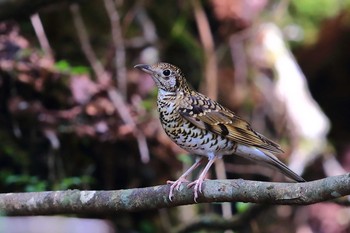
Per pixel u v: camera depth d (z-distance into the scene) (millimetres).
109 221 12312
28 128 12062
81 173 12383
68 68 12047
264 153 8617
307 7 14867
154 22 14156
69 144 12211
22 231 8680
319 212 13938
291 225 13781
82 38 12938
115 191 7566
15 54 11922
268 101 13938
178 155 12164
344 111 15930
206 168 8484
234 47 14430
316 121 13445
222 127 8406
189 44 14172
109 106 12062
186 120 8367
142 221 13359
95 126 11992
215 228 11703
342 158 15406
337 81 15625
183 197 7285
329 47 15094
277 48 14398
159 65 8516
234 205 13648
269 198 6738
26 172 12156
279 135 13633
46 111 11984
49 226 9234
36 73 11922
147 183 12641
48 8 12445
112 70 12664
